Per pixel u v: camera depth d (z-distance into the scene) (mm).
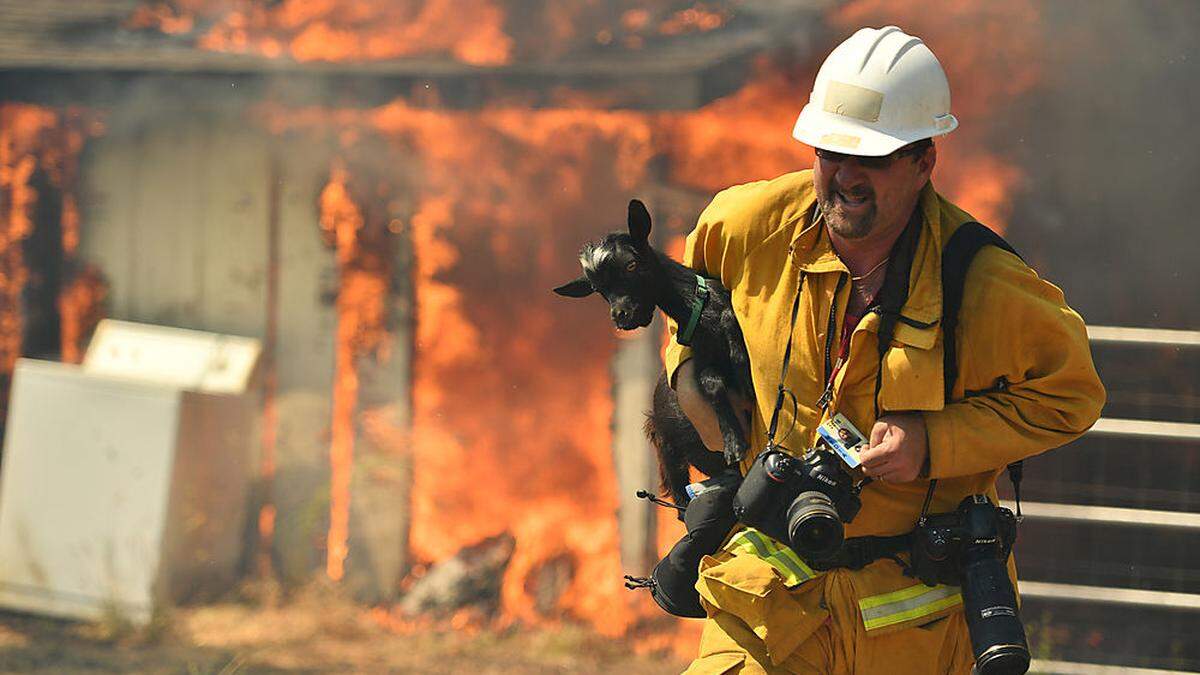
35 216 19062
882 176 5387
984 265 5488
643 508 17656
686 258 6375
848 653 5727
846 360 5617
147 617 16406
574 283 6855
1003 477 15711
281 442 18438
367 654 15586
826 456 5570
